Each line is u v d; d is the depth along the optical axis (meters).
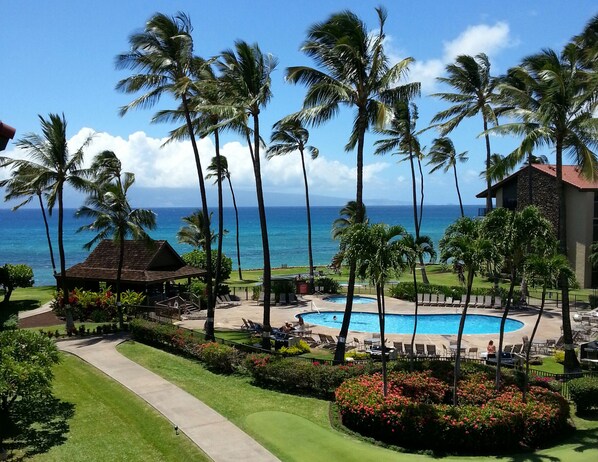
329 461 12.88
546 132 20.06
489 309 35.69
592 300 34.66
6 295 38.97
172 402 17.00
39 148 27.05
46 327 29.70
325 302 39.16
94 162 32.88
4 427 14.81
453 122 40.75
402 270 15.60
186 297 37.50
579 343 25.44
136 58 25.06
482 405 15.43
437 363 18.59
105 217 29.73
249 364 19.73
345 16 19.94
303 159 44.94
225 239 138.50
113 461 13.01
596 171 21.94
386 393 15.73
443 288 38.75
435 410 14.57
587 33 26.50
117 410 16.45
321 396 18.23
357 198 20.70
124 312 32.31
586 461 13.02
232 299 39.62
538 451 13.99
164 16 24.17
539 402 15.48
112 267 37.81
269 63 22.98
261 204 22.97
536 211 15.56
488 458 13.50
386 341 25.78
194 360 22.66
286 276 50.81
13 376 14.20
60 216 27.47
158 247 37.34
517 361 21.52
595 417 16.83
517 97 22.30
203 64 24.61
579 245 44.19
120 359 22.34
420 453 13.95
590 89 19.95
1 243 129.38
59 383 19.03
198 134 28.41
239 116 23.83
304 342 25.36
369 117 21.20
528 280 15.77
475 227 16.42
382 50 20.36
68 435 14.49
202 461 12.79
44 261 92.38
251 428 14.92
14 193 44.94
